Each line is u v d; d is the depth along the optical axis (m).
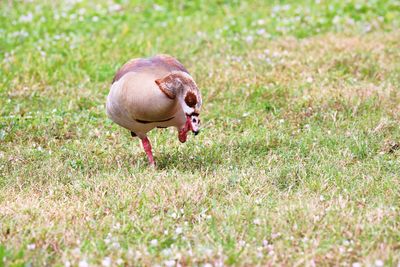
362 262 15.59
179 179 20.27
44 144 24.70
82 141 24.77
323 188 19.78
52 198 19.70
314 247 16.12
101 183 20.33
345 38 36.06
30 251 15.96
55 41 36.78
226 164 21.94
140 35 38.00
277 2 44.16
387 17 39.78
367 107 26.78
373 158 22.28
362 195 19.30
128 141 24.81
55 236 16.73
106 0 44.59
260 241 16.61
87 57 33.81
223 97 28.67
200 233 17.00
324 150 22.88
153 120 20.42
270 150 23.12
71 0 44.38
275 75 30.73
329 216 17.45
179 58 34.12
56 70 31.98
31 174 21.73
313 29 38.53
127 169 21.94
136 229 17.44
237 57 33.56
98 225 17.52
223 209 18.45
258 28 39.12
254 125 25.89
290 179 20.69
